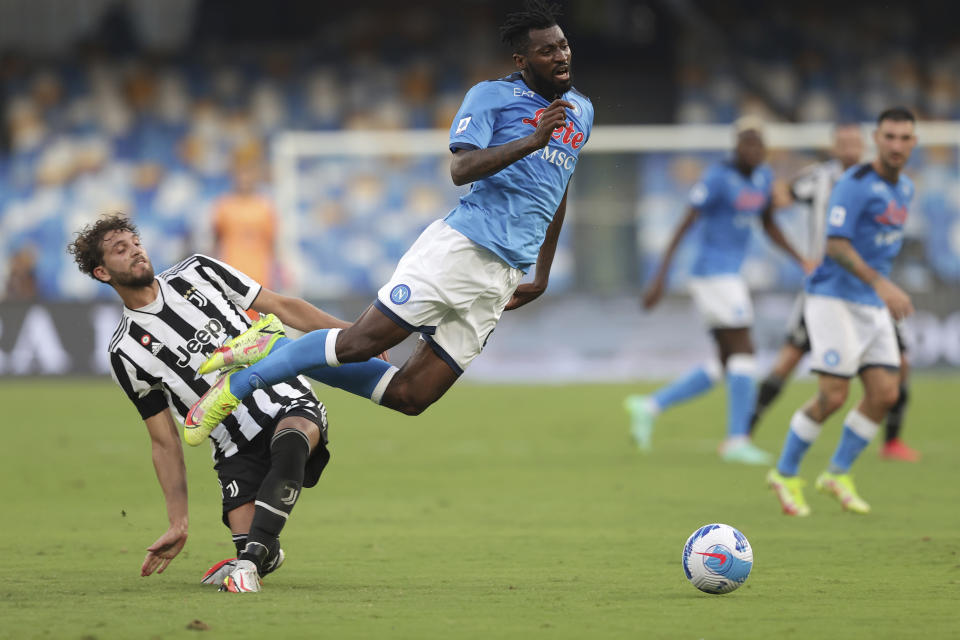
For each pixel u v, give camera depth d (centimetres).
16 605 1591
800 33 8819
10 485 3155
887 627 1447
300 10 9094
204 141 8712
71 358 6238
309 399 1800
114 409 5109
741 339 3675
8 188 8650
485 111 1784
